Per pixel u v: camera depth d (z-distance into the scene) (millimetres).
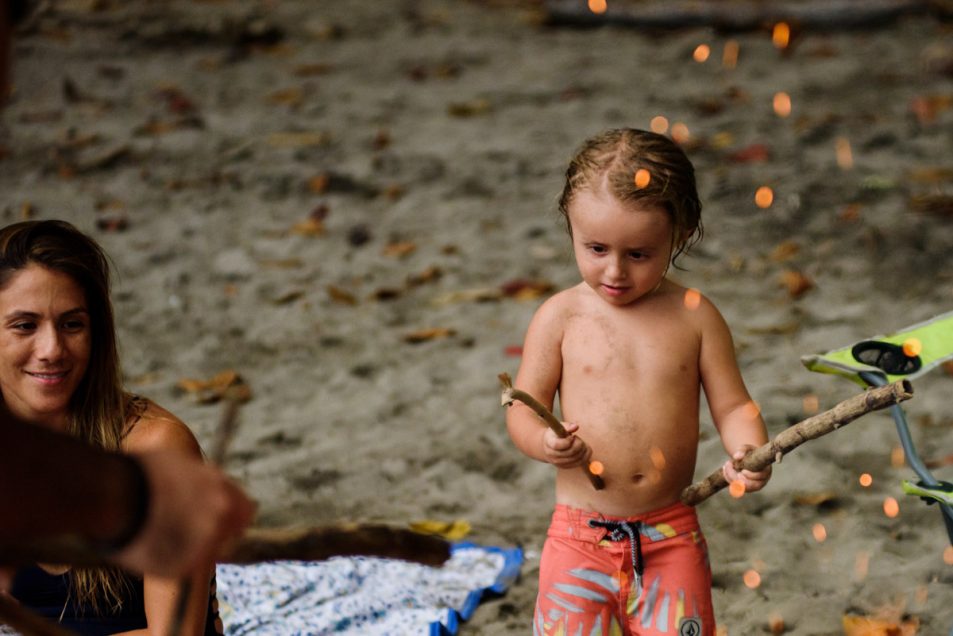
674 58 12672
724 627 4512
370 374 6930
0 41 1730
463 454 5969
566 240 8594
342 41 13836
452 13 14984
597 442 3625
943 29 12930
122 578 3545
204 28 13641
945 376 6387
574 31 13969
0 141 10719
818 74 11859
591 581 3639
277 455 6059
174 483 1815
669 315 3684
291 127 11047
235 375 6840
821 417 3219
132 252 8688
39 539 1750
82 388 3576
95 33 13680
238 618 4742
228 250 8711
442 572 5004
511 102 11570
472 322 7523
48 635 1993
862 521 5148
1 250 3490
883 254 7922
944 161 9492
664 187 3469
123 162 10297
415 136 10758
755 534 5129
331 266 8422
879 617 4500
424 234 8867
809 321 7160
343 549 2848
